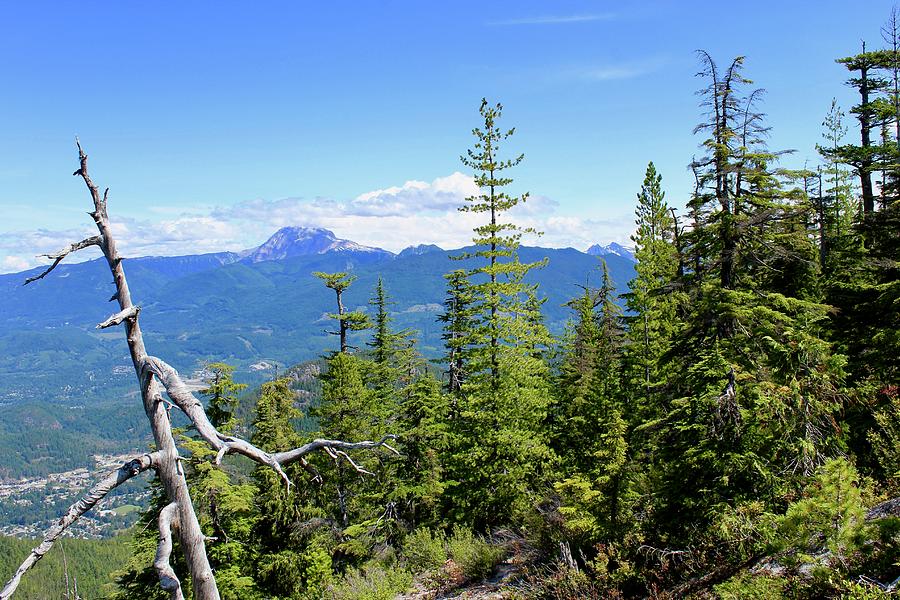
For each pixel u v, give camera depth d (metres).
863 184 25.45
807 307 12.45
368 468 23.31
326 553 22.44
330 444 3.32
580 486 11.90
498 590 12.02
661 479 11.73
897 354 13.53
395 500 22.47
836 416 10.99
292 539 23.19
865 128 25.95
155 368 3.02
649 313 23.61
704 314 13.17
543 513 13.97
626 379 23.34
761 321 12.20
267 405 25.19
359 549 21.66
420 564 16.52
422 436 23.17
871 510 8.50
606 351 24.06
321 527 23.47
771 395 10.30
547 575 11.30
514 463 20.17
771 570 7.80
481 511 20.16
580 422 20.80
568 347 29.86
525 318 22.25
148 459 2.89
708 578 8.77
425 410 23.44
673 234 25.20
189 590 17.27
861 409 11.70
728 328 12.77
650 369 22.16
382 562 19.94
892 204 16.28
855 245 20.97
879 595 5.72
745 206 14.13
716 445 10.95
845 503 6.51
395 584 14.85
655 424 12.75
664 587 9.30
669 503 11.24
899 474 9.41
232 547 20.19
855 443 11.91
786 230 15.95
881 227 16.94
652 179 25.31
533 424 22.52
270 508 23.00
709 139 13.73
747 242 13.88
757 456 10.52
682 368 13.86
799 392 9.89
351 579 16.41
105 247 3.24
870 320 15.43
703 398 11.56
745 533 9.12
